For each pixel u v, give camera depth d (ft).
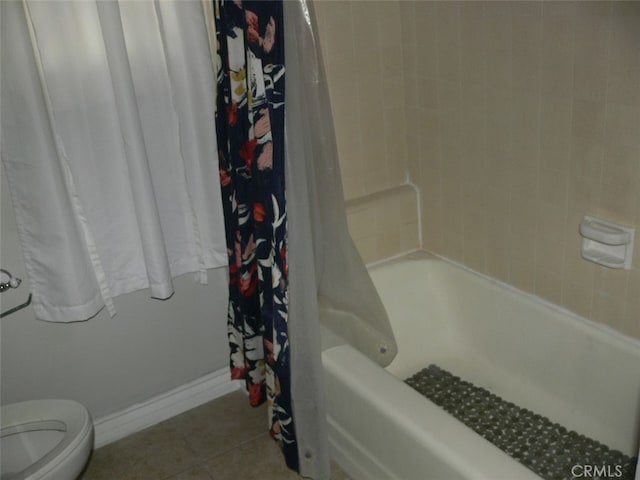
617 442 6.73
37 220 6.46
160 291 7.16
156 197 7.18
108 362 7.74
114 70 6.32
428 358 8.51
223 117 6.72
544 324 7.29
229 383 8.66
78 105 6.48
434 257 8.70
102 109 6.57
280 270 6.09
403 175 8.85
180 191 7.31
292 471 7.29
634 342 6.50
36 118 6.11
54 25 6.15
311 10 5.69
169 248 7.46
